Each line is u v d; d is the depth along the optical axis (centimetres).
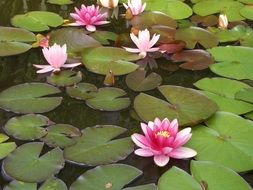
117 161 164
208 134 171
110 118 177
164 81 192
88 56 199
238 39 214
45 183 157
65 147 167
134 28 211
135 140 165
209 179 159
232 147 168
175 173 161
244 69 197
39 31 213
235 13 231
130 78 192
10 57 200
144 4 225
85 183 158
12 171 160
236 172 162
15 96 182
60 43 205
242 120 175
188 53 204
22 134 170
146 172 163
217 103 182
